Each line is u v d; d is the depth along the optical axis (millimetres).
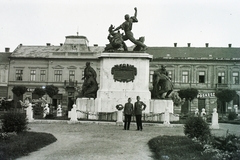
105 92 20422
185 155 8773
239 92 59750
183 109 59219
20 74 63312
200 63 60844
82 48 62812
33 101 44750
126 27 21453
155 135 13430
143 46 21250
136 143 11375
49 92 53719
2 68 64375
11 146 9234
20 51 64812
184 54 61906
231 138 9570
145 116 19406
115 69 20688
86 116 20203
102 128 15867
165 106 20062
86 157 8953
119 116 17844
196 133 11453
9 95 63094
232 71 60469
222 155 8430
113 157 9008
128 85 20562
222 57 60844
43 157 8953
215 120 17750
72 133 13844
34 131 13984
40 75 62844
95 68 61500
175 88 60750
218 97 48000
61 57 61969
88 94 21359
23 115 12688
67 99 60906
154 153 9742
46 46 66375
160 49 63625
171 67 61219
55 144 11031
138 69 20688
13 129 12062
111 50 21047
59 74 62312
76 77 61844
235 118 30812
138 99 15586
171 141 10805
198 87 60625
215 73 60719
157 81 21078
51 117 21375
